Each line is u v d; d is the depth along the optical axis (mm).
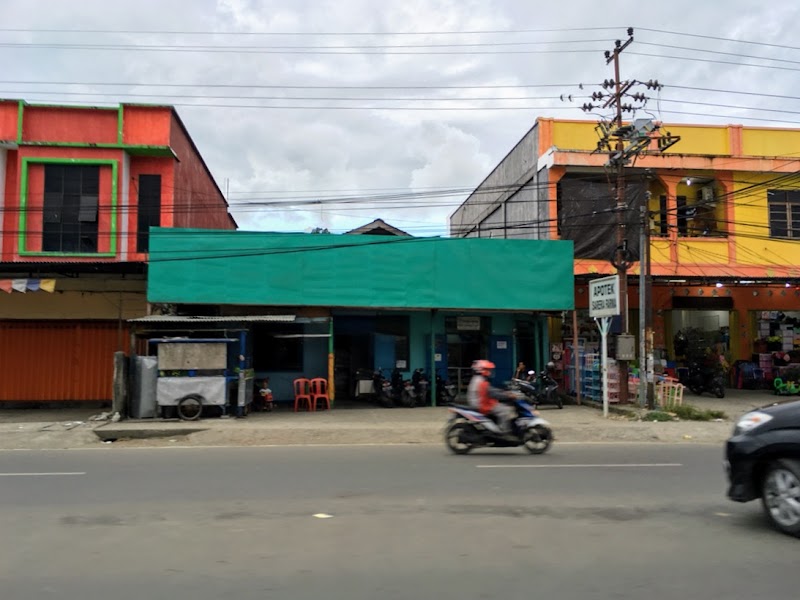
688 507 6520
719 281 20203
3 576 4508
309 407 16688
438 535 5488
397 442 11961
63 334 18047
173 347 14789
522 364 17625
